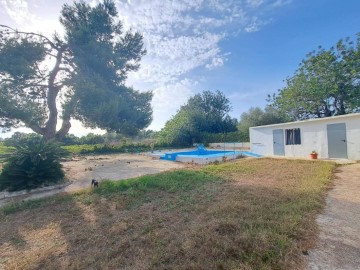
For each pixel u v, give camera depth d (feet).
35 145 25.59
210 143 94.27
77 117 50.93
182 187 20.63
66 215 14.85
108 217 14.02
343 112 63.82
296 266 8.07
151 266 8.32
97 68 53.06
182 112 105.29
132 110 55.77
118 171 34.14
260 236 9.74
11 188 22.44
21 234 12.17
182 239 10.30
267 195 16.72
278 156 48.78
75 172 33.58
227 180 23.24
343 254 8.86
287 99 69.92
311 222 11.65
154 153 62.80
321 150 42.09
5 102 40.63
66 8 54.75
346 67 58.70
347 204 14.92
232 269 7.84
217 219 12.25
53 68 53.31
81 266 8.56
